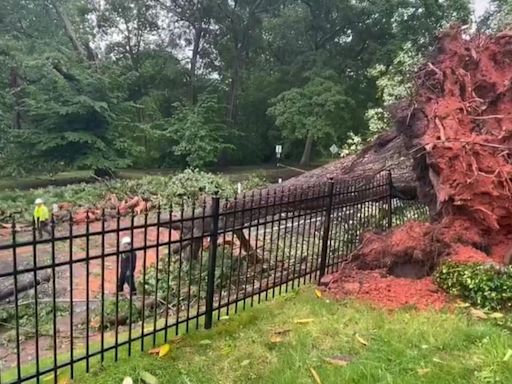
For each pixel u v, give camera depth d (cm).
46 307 665
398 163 708
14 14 2520
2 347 537
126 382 297
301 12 3184
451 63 560
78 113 2330
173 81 3325
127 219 1315
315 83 2791
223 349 357
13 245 264
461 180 498
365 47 3072
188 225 643
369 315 405
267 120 3506
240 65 3338
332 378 300
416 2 2794
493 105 534
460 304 420
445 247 492
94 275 880
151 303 582
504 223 499
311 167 3238
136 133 2783
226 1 3114
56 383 293
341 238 620
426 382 290
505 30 603
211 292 397
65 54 2472
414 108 568
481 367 304
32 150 2327
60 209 1559
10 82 2467
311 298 461
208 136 2948
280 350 351
